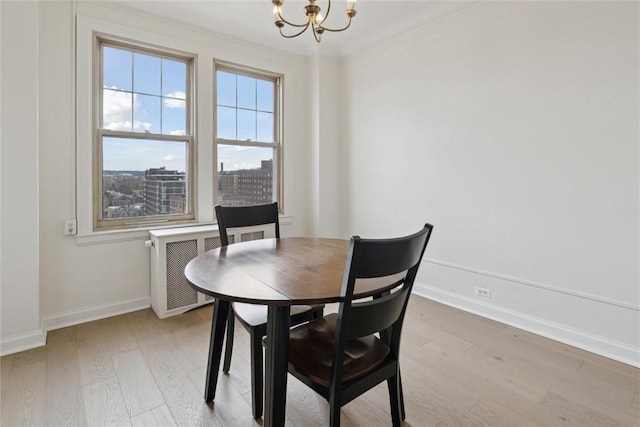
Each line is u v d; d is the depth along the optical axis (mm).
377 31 3229
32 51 2121
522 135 2418
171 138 2980
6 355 2070
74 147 2482
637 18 1917
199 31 3033
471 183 2732
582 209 2168
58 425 1501
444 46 2857
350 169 3768
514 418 1560
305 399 1710
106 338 2316
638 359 1975
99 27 2531
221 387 1793
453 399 1693
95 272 2619
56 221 2443
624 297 2023
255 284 1254
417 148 3109
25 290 2154
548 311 2346
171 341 2287
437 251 3004
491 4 2529
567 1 2168
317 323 1562
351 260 1037
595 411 1602
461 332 2420
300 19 2967
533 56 2334
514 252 2504
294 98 3730
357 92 3643
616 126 2014
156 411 1603
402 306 1297
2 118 2053
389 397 1562
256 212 2246
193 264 1531
